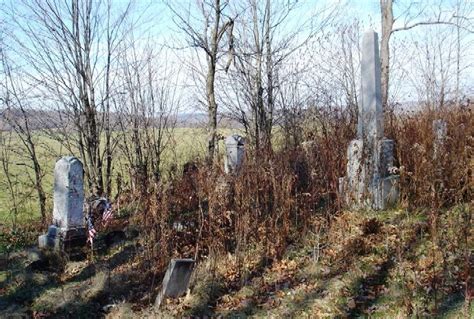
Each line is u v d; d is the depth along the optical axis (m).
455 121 10.62
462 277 5.36
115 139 11.70
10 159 13.86
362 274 5.93
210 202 7.27
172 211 7.97
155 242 7.26
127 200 10.70
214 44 11.02
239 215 7.23
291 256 6.88
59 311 6.23
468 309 4.71
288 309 5.50
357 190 8.05
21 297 6.64
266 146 9.55
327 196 7.93
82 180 8.59
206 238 7.34
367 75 8.45
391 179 8.15
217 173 7.93
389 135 9.70
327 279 6.03
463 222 6.58
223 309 5.81
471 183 7.71
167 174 10.09
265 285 6.23
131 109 11.66
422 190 7.71
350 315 5.14
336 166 8.46
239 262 6.63
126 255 7.83
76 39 10.84
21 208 11.25
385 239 6.75
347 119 12.41
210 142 10.84
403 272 5.69
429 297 5.13
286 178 7.74
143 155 11.98
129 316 5.86
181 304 5.93
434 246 6.16
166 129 11.82
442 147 8.09
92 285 6.85
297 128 12.78
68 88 10.99
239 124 13.28
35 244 8.80
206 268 6.68
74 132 11.59
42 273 7.38
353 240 6.74
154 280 6.71
